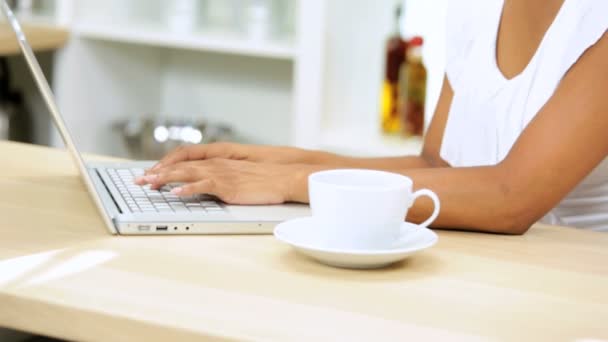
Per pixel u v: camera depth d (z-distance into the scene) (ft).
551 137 4.27
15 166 5.15
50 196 4.49
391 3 10.11
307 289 3.27
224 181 4.32
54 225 3.99
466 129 5.64
